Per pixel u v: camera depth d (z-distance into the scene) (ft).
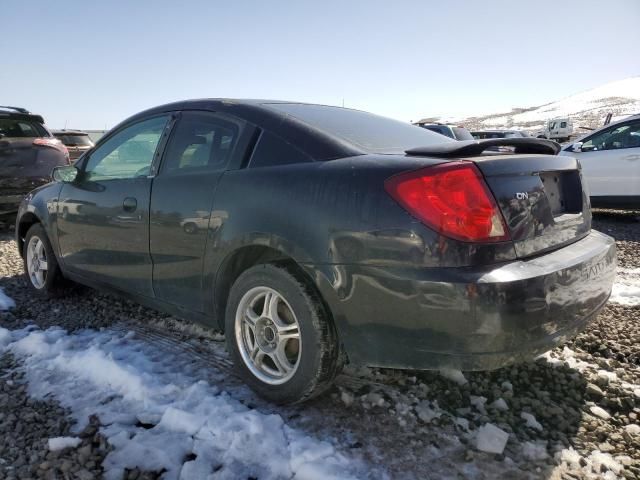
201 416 7.82
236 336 8.67
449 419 7.98
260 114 9.10
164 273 9.89
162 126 10.62
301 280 7.75
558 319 7.09
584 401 8.68
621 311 12.75
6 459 7.09
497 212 6.82
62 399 8.63
